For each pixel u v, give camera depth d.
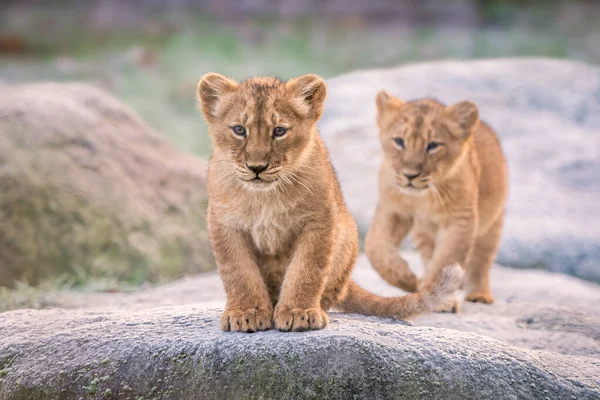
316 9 47.72
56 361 7.26
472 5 47.44
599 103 20.16
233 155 7.68
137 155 16.41
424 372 6.86
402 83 20.98
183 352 6.95
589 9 47.25
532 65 21.59
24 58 38.72
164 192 15.99
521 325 10.71
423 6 47.34
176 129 28.47
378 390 6.71
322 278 7.63
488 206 12.11
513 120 19.56
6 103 15.82
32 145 15.02
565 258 15.61
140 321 7.89
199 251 15.43
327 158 8.40
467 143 11.39
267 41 42.47
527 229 16.27
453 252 11.16
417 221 11.55
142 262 14.62
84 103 17.02
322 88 8.07
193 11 47.91
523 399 6.96
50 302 11.77
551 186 17.70
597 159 18.48
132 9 47.91
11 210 13.97
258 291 7.63
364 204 16.80
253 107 7.70
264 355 6.80
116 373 6.99
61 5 48.62
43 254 13.89
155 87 33.84
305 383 6.69
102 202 14.88
